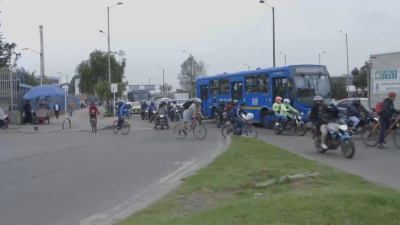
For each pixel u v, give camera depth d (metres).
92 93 57.28
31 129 27.41
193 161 12.28
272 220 5.66
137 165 11.78
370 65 21.30
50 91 31.19
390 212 5.84
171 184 8.89
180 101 45.12
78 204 7.57
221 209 6.42
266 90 24.09
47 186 9.18
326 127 12.98
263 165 10.57
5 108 32.22
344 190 7.45
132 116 46.16
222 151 13.45
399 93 19.94
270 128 23.81
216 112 27.83
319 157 12.72
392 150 14.24
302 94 21.73
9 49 55.22
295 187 8.23
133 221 6.14
